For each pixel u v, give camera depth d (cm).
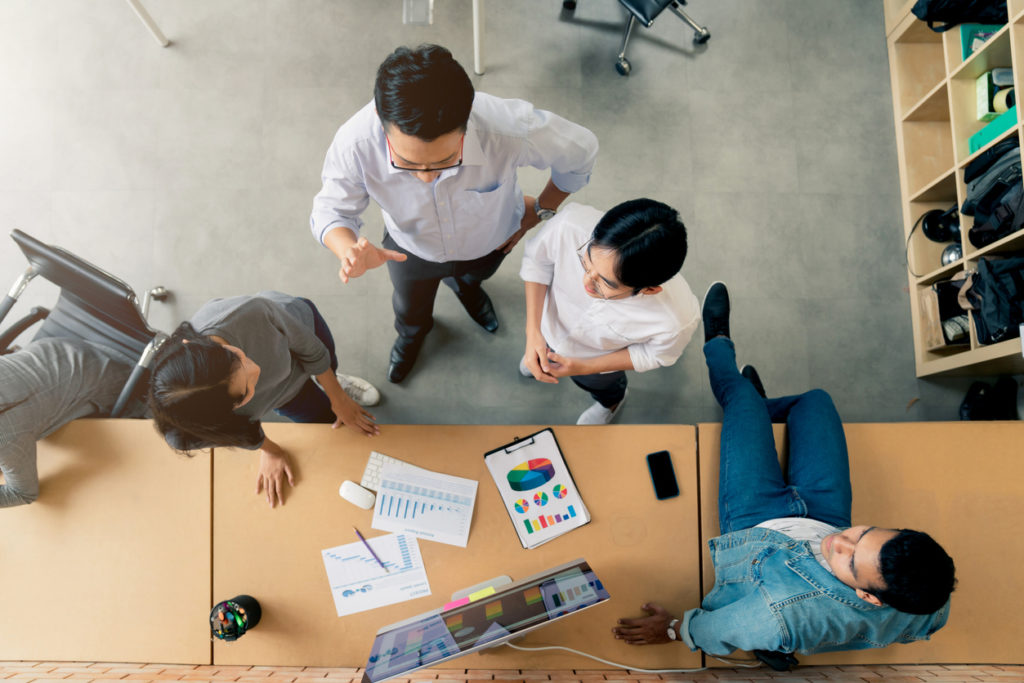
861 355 258
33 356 147
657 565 164
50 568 157
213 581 159
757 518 156
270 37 266
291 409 190
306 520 161
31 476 147
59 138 257
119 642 157
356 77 266
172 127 259
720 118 271
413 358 244
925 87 271
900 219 267
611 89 270
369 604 160
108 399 162
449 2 271
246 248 254
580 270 153
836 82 275
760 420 168
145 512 159
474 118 130
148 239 253
